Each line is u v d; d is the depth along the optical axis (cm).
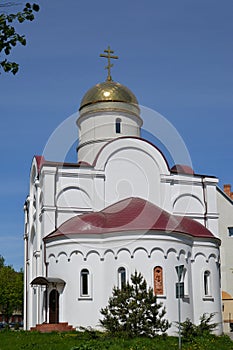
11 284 8306
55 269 3706
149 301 2669
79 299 3547
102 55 5069
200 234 3912
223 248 5191
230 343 2800
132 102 4850
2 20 1212
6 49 1230
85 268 3603
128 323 2622
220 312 3872
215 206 4538
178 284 2469
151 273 3469
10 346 2630
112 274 3534
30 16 1223
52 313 3638
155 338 2611
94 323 3503
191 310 3631
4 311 8475
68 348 2486
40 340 2825
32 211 4703
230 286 5109
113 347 2402
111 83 4941
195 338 2744
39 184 4312
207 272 3878
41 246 4066
